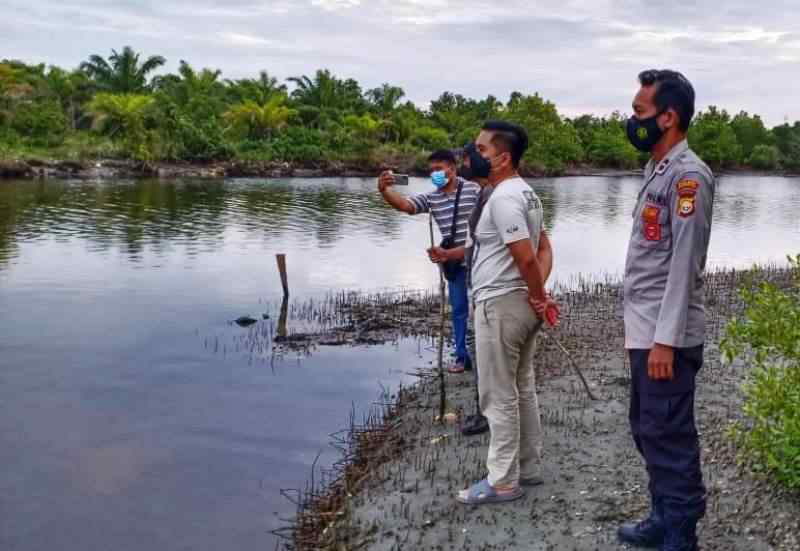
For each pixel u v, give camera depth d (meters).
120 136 50.56
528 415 4.60
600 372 7.47
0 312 10.45
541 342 8.88
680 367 3.36
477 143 4.20
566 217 29.39
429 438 5.80
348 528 4.48
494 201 4.02
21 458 5.70
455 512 4.45
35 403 6.86
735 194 49.94
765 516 4.13
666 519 3.50
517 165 4.23
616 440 5.51
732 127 107.06
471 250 4.43
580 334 9.41
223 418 6.55
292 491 5.20
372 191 39.00
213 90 67.62
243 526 4.75
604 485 4.68
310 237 20.05
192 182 43.28
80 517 4.86
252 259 15.97
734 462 4.87
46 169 43.66
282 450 5.87
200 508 4.98
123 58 59.38
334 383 7.55
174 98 62.94
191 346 8.91
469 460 5.27
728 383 6.87
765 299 4.68
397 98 76.75
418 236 20.73
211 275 13.88
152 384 7.46
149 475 5.44
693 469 3.45
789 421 4.34
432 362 8.29
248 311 10.90
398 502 4.71
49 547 4.51
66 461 5.65
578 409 6.26
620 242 21.58
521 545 4.04
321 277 14.12
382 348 8.91
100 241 17.89
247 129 62.03
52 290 12.09
